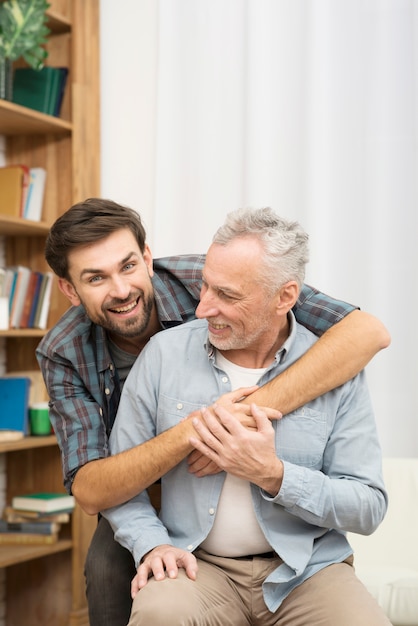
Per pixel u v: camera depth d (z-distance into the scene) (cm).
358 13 332
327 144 336
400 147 326
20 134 380
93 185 381
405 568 247
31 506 354
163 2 370
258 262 174
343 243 334
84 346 211
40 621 374
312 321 199
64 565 370
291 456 184
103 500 185
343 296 333
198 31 366
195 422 176
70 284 203
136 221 201
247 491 183
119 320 197
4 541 356
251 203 349
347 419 188
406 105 325
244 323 177
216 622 174
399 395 321
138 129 384
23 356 376
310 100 337
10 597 380
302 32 343
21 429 353
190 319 215
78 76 374
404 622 236
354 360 185
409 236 324
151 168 381
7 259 382
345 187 334
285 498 175
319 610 175
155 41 381
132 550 183
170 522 188
